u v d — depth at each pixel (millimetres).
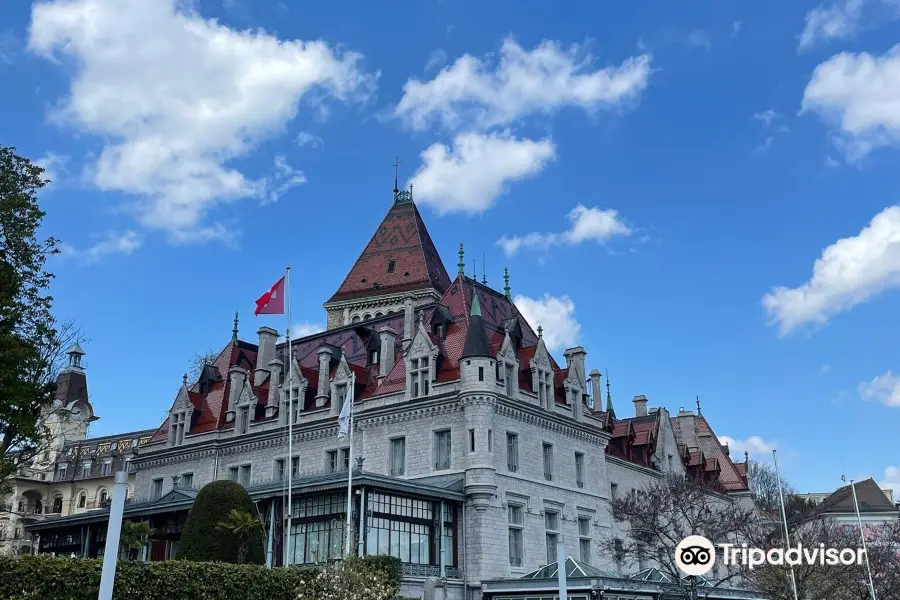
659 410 77688
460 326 56031
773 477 92750
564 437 57250
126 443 99062
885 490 111125
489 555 47844
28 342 39406
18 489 96188
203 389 68812
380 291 88812
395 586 38844
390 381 56094
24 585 25828
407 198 97688
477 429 49438
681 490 53938
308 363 65812
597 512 58125
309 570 34781
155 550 52406
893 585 57906
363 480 43156
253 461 60688
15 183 41156
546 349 57656
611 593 45625
